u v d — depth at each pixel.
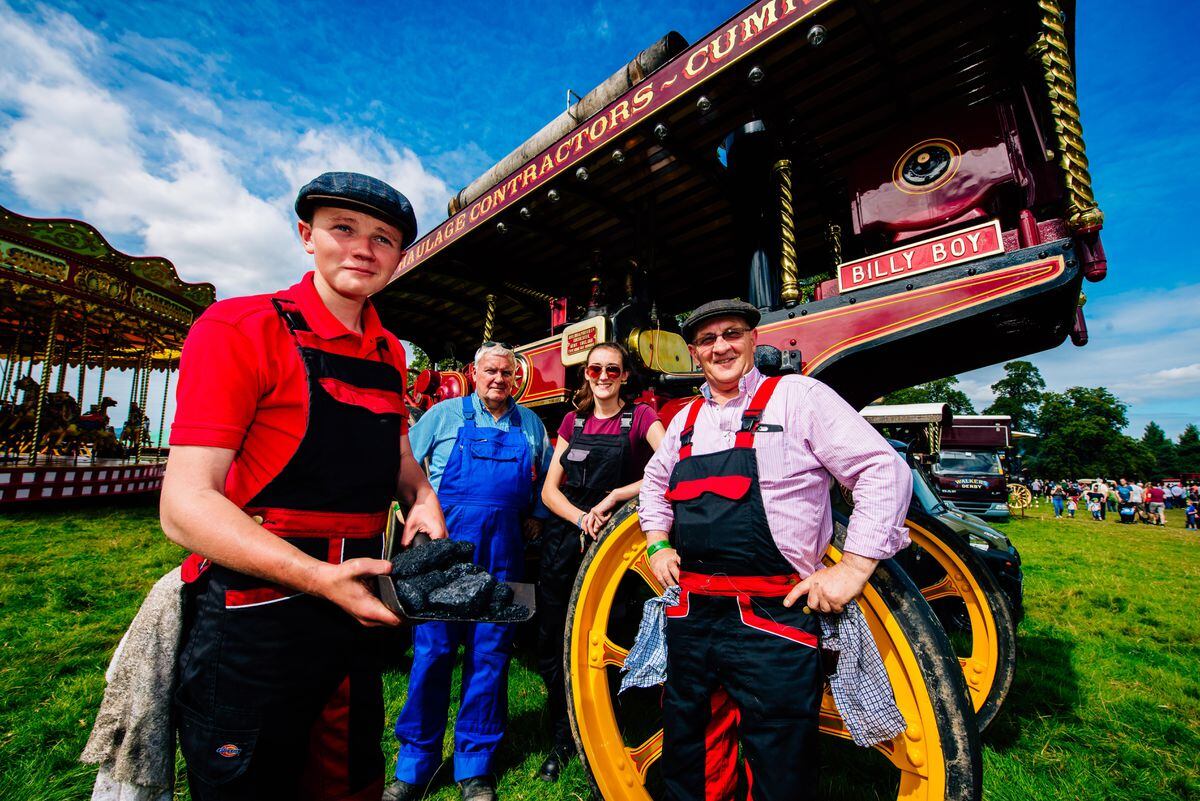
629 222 4.61
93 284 10.83
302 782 1.13
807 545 1.46
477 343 7.69
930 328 2.28
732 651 1.45
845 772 2.41
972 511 15.98
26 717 2.65
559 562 2.55
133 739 1.07
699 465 1.59
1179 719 3.03
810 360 2.60
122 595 4.75
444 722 2.30
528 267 5.64
